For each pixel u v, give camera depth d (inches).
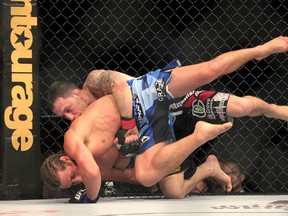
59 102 146.5
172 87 140.0
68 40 218.8
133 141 137.6
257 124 206.5
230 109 150.3
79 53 210.1
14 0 160.4
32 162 159.3
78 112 148.4
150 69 224.1
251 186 198.1
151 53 225.0
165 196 146.8
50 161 141.3
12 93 159.5
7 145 158.1
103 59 222.5
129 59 223.9
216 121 154.3
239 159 200.7
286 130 209.0
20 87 160.1
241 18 227.3
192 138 132.9
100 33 223.8
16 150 158.6
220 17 215.8
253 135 206.5
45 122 188.5
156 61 224.4
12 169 158.1
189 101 154.7
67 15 218.5
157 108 141.1
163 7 227.8
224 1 228.5
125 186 171.2
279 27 225.8
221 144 202.8
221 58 139.1
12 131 158.7
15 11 160.4
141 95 140.0
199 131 132.9
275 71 217.9
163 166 133.9
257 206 121.8
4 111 158.7
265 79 221.6
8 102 159.0
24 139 159.2
